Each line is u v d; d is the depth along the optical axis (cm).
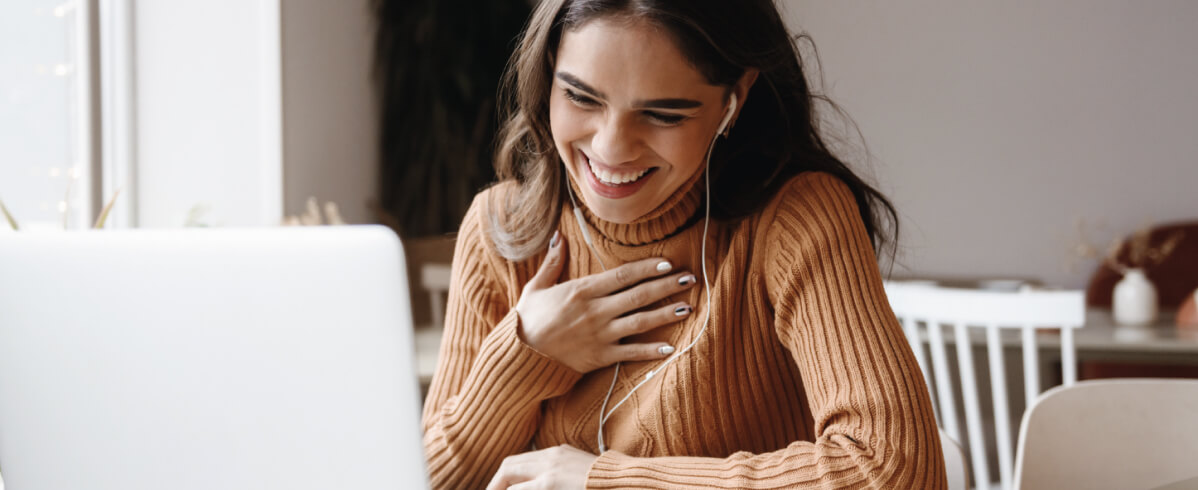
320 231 64
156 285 65
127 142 259
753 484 84
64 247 66
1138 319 277
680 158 86
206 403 66
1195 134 393
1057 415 114
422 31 365
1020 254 408
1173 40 393
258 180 271
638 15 80
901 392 84
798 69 95
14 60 226
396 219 366
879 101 416
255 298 64
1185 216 395
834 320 88
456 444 101
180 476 67
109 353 66
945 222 414
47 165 237
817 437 88
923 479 81
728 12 83
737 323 96
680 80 82
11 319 67
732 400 97
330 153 320
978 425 199
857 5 415
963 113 409
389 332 63
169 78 264
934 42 410
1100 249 401
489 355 100
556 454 94
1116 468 113
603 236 102
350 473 65
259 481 66
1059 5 400
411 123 368
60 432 68
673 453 97
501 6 378
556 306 99
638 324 98
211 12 267
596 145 86
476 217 111
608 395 100
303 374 64
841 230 92
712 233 99
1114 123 399
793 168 99
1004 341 248
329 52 318
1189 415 114
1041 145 404
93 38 247
